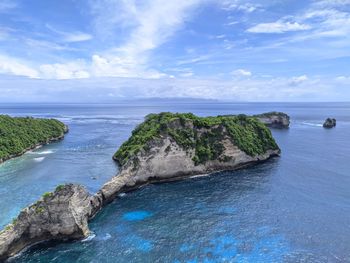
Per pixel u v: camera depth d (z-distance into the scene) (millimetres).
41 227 41562
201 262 37125
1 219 47625
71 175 71125
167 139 68875
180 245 40969
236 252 39219
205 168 72875
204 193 60125
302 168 77250
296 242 41438
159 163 66938
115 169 75938
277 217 48906
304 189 61688
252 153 80562
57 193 42125
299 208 52312
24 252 39812
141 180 64312
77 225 42469
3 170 75188
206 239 42406
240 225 46344
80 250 40094
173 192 61000
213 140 76625
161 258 38031
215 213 50750
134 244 41344
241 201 55688
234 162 76750
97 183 65312
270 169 76438
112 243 41719
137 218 49188
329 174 72062
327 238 42406
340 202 54812
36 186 63219
